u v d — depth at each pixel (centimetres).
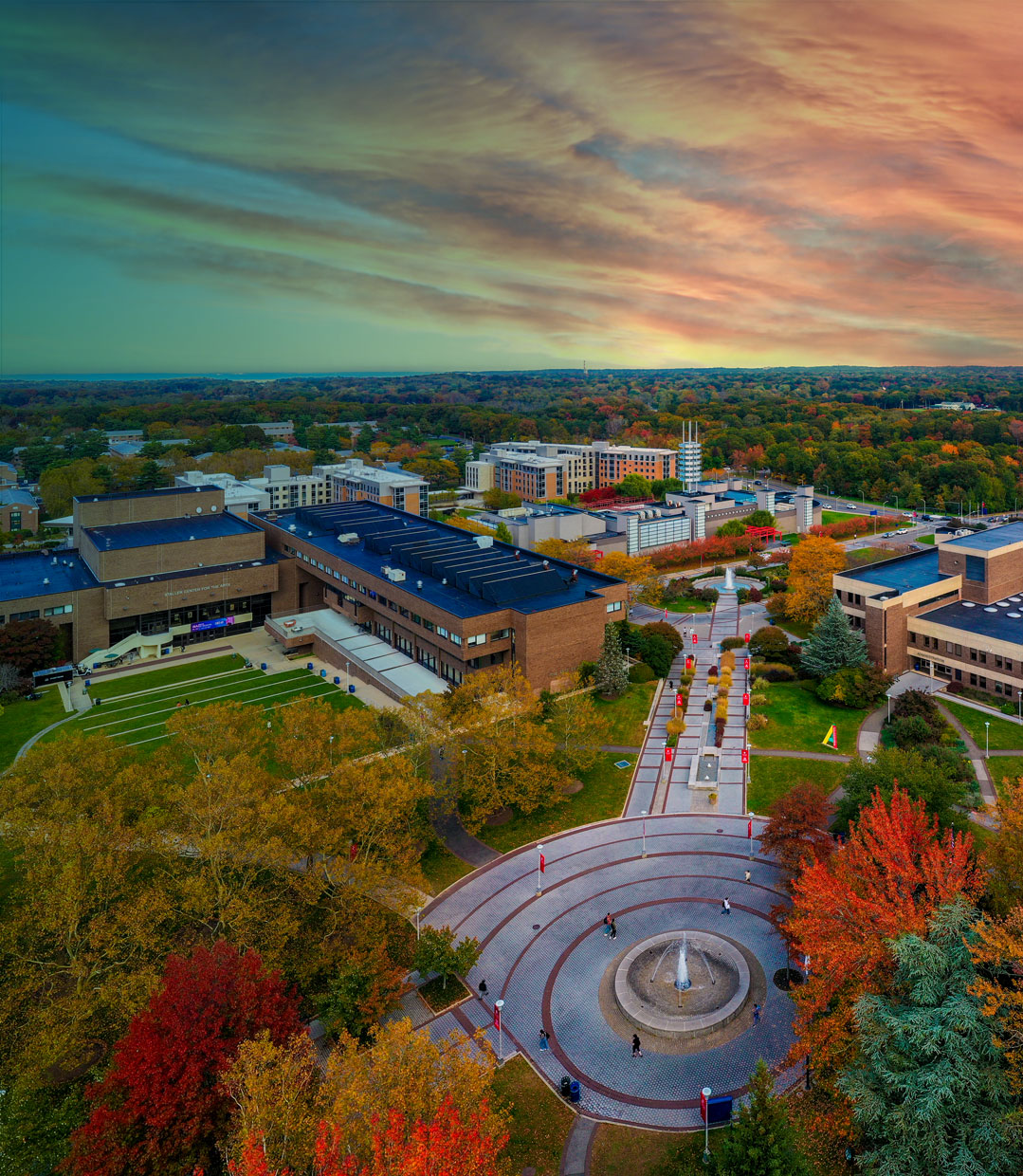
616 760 10175
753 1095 4503
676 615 16338
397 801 6819
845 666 11894
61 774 6912
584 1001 6256
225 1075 4275
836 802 8806
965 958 4600
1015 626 11750
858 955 4894
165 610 14575
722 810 8938
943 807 7025
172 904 6362
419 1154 3288
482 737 8712
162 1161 4347
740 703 11688
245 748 8138
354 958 6056
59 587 14012
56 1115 4925
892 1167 4166
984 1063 4259
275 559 16500
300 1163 3844
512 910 7388
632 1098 5344
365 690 12438
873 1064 4466
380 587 13662
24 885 7362
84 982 5734
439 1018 6128
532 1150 4975
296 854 6569
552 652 11919
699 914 7212
